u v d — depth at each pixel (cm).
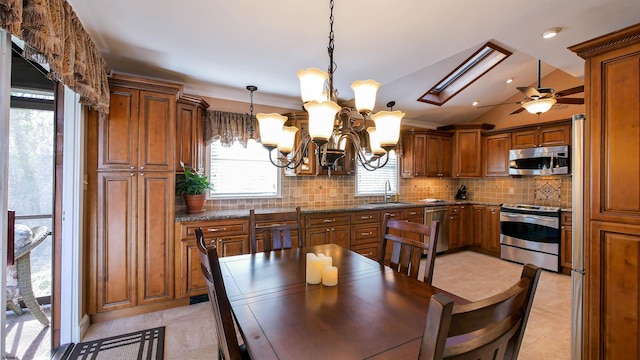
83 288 233
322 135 134
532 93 306
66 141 217
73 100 218
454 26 206
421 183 536
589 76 175
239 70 286
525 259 424
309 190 416
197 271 281
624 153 161
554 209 397
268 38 222
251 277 154
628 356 160
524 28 210
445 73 384
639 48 155
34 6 113
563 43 233
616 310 165
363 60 261
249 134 363
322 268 148
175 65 272
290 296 130
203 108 329
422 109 487
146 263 261
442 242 472
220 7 183
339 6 182
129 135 254
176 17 193
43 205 251
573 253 186
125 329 236
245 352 134
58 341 213
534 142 439
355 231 384
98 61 206
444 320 60
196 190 306
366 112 156
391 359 85
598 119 171
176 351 208
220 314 94
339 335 97
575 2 180
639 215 156
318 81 152
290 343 92
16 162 241
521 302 78
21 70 238
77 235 219
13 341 216
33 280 250
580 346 182
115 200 250
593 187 174
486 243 484
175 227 272
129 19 195
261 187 381
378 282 148
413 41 226
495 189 518
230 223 295
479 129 503
